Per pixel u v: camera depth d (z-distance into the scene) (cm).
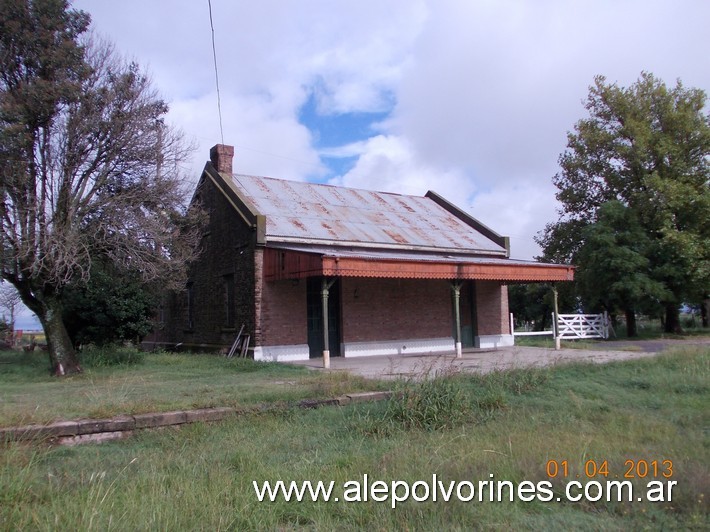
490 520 432
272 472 545
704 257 2598
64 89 1302
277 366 1510
